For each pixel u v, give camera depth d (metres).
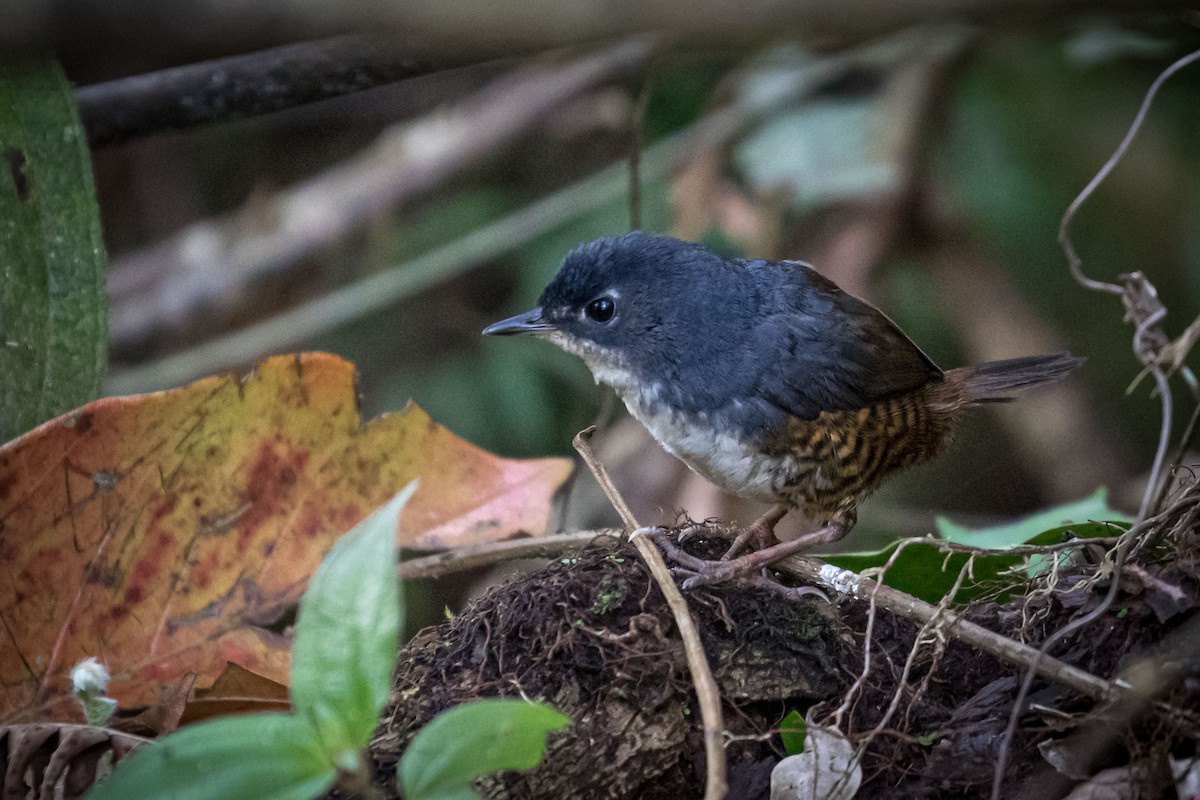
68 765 5.33
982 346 12.00
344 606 4.12
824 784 5.23
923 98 11.69
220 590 6.45
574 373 12.42
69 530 6.09
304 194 13.29
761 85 11.89
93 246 6.97
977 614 6.27
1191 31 10.47
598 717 5.35
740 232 11.47
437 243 13.06
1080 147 11.84
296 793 3.96
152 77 8.29
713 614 5.83
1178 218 11.85
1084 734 5.16
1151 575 5.43
